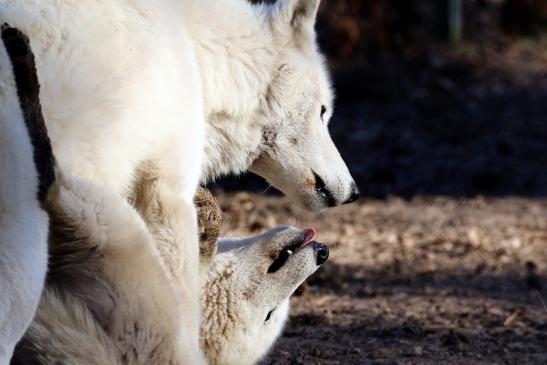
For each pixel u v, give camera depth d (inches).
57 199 310.2
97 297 324.8
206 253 382.0
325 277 620.4
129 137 344.5
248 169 441.1
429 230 777.6
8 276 267.7
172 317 333.7
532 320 542.0
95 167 338.0
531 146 1111.6
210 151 418.6
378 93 1268.5
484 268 669.9
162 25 361.7
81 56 334.3
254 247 401.7
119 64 342.6
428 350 476.4
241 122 417.7
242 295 395.5
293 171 433.7
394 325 520.7
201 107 377.4
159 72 354.0
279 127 427.5
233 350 396.8
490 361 462.0
